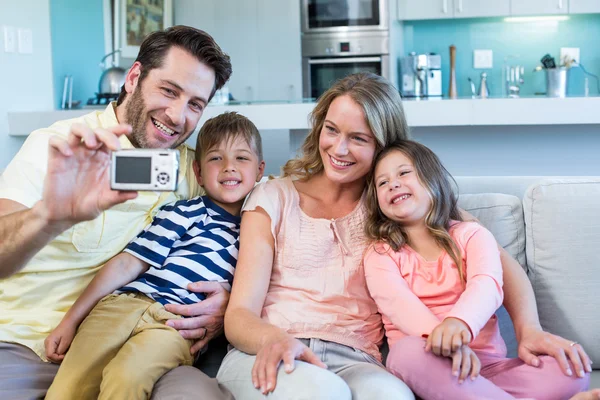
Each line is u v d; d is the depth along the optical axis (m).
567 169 3.52
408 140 1.79
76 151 1.23
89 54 4.80
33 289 1.63
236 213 1.89
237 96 5.60
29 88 3.87
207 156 1.85
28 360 1.58
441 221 1.75
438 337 1.47
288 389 1.34
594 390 1.43
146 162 1.23
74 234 1.64
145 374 1.47
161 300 1.69
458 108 3.37
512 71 5.77
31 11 3.88
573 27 5.68
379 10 5.43
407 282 1.71
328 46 5.53
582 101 3.27
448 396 1.46
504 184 2.00
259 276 1.63
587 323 1.77
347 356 1.58
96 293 1.65
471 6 5.52
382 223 1.75
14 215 1.30
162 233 1.74
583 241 1.80
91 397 1.50
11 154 3.73
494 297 1.58
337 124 1.68
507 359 1.62
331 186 1.78
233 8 5.52
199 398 1.39
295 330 1.61
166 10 5.50
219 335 1.83
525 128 3.52
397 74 5.75
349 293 1.68
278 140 3.52
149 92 1.76
